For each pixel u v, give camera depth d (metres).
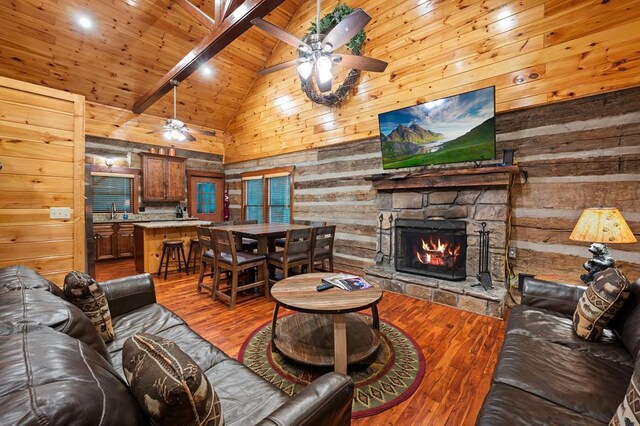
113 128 5.80
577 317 1.77
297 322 2.57
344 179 4.89
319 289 2.21
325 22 4.26
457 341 2.49
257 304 3.37
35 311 1.04
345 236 4.89
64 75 4.82
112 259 5.75
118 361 1.50
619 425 0.86
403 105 4.11
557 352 1.55
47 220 2.56
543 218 3.12
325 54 2.67
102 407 0.57
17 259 2.43
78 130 2.70
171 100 6.08
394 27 4.17
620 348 1.58
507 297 3.22
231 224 5.18
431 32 3.84
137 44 4.83
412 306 3.28
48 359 0.67
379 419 1.63
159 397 0.64
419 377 1.99
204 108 6.56
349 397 1.05
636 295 1.58
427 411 1.69
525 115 3.22
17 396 0.53
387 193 4.14
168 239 4.73
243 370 1.41
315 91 4.87
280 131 5.92
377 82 4.39
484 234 3.32
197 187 7.07
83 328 1.11
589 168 2.88
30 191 2.48
